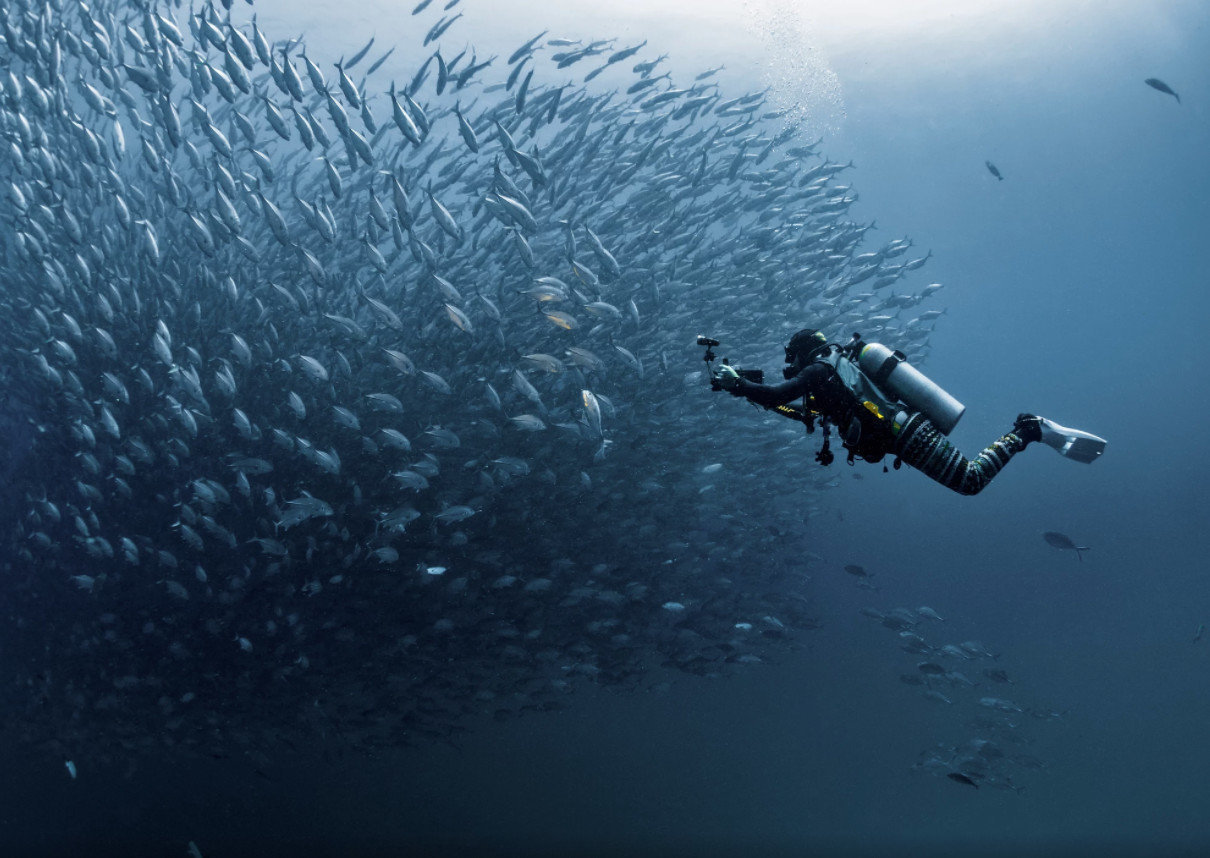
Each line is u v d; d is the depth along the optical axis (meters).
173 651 10.54
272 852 9.94
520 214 7.22
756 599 13.04
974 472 2.54
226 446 10.91
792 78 21.67
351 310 9.86
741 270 10.97
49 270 8.42
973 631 22.88
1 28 7.40
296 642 10.93
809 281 11.50
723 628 12.40
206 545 11.39
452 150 9.79
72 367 10.44
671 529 12.98
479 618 11.56
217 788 12.13
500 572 11.58
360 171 10.23
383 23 17.70
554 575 10.59
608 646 11.58
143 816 11.33
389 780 12.59
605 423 10.70
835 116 24.73
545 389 10.24
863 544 25.62
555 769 13.22
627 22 18.83
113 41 8.49
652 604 12.55
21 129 7.74
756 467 14.21
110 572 11.69
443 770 12.95
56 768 12.27
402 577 10.85
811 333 2.80
